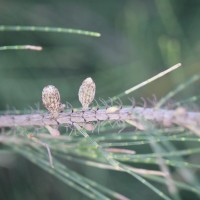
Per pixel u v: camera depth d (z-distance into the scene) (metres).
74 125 0.28
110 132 0.37
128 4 0.47
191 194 0.40
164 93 0.42
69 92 0.42
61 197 0.41
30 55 0.42
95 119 0.28
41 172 0.41
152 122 0.30
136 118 0.28
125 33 0.46
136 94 0.42
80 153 0.32
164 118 0.28
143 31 0.45
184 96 0.41
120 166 0.28
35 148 0.33
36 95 0.42
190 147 0.40
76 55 0.44
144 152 0.40
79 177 0.32
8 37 0.42
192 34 0.46
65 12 0.46
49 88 0.27
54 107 0.28
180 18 0.47
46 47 0.43
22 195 0.41
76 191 0.41
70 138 0.32
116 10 0.47
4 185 0.41
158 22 0.45
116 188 0.40
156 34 0.45
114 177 0.41
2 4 0.43
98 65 0.45
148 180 0.40
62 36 0.44
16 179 0.41
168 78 0.42
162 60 0.43
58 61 0.43
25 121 0.29
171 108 0.31
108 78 0.43
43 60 0.43
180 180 0.37
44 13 0.45
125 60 0.45
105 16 0.47
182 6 0.47
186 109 0.29
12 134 0.33
